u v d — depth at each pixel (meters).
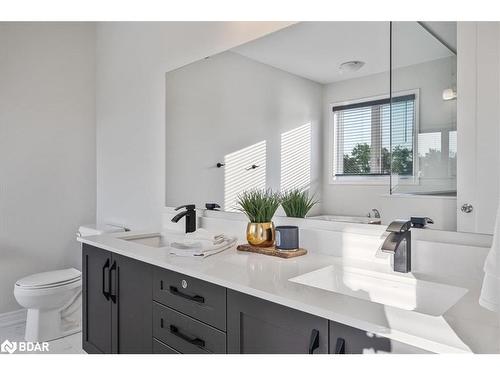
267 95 1.94
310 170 1.80
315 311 1.04
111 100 3.18
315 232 1.76
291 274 1.38
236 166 2.10
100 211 3.37
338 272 1.50
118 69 3.08
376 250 1.56
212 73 2.22
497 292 0.83
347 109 1.67
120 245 1.95
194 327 1.46
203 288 1.42
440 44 1.39
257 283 1.26
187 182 2.38
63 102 3.23
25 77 3.02
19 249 3.00
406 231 1.36
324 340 1.05
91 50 3.40
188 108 2.37
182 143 2.42
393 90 1.53
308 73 1.80
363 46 1.62
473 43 1.30
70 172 3.28
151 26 2.68
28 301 2.47
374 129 1.59
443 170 1.39
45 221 3.14
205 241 1.77
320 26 1.76
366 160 1.62
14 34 2.96
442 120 1.38
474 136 1.30
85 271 2.22
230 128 2.12
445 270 1.37
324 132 1.75
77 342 2.61
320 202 1.78
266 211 1.80
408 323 0.93
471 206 1.32
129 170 2.94
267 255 1.71
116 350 1.93
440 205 1.40
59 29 3.21
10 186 2.96
